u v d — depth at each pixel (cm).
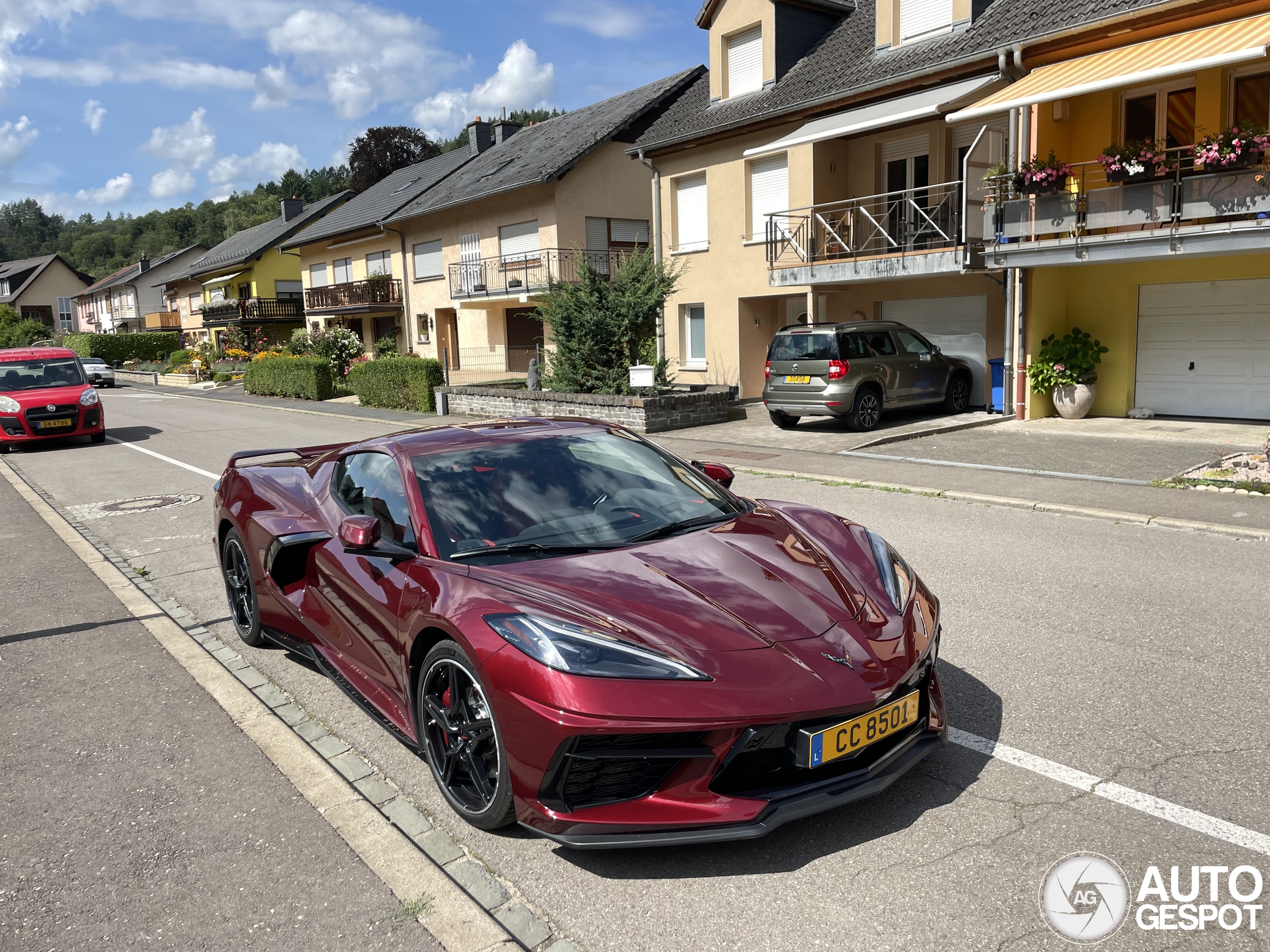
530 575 314
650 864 280
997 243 1250
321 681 453
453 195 2880
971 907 249
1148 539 661
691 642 277
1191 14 1115
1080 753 336
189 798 336
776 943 238
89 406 1627
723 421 1556
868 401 1327
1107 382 1355
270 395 2942
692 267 1967
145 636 535
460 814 308
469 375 2752
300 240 3888
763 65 1828
